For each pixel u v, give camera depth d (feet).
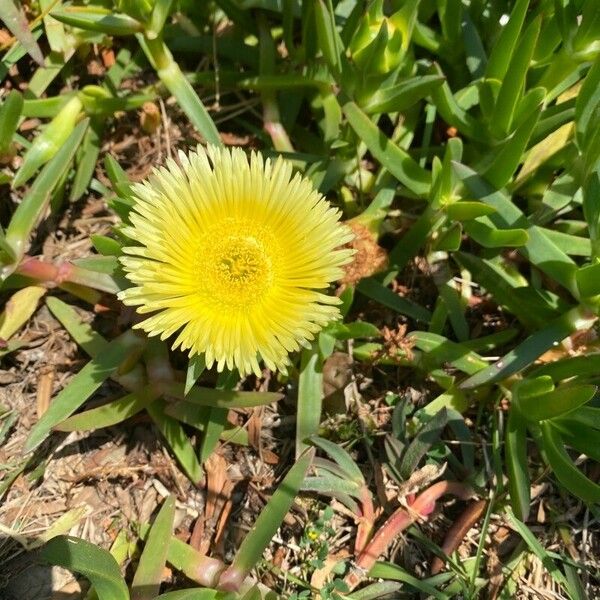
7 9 0.70
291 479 0.64
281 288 0.63
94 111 0.82
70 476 0.73
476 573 0.70
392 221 0.83
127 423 0.76
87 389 0.66
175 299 0.60
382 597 0.70
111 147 0.88
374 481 0.76
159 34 0.74
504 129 0.72
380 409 0.79
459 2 0.77
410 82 0.70
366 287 0.79
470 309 0.84
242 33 0.90
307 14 0.80
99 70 0.89
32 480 0.72
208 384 0.77
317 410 0.72
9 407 0.76
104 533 0.72
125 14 0.72
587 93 0.67
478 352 0.81
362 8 0.77
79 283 0.74
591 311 0.69
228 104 0.90
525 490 0.67
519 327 0.82
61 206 0.85
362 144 0.83
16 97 0.69
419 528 0.73
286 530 0.73
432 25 0.91
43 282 0.75
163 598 0.58
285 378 0.78
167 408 0.72
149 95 0.84
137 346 0.70
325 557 0.70
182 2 0.86
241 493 0.75
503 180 0.69
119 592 0.57
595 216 0.66
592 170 0.66
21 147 0.83
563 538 0.75
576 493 0.63
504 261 0.79
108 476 0.73
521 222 0.70
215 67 0.86
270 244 0.64
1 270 0.71
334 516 0.74
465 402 0.77
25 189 0.83
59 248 0.83
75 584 0.69
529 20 0.82
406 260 0.80
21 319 0.75
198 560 0.65
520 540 0.75
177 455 0.73
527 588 0.73
